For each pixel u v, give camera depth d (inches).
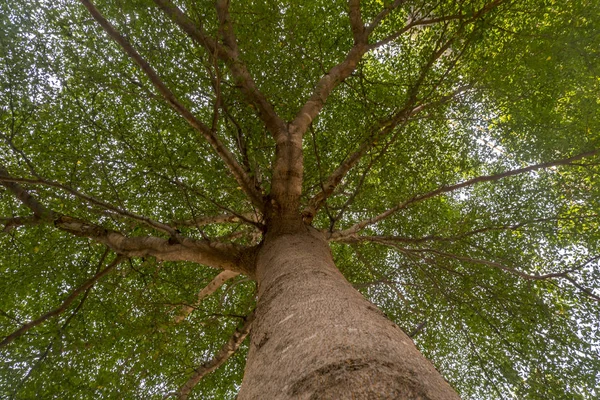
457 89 215.9
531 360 213.0
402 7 240.7
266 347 69.5
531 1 203.3
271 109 169.6
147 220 151.3
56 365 173.8
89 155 180.4
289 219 150.1
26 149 199.0
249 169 182.7
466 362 251.3
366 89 236.8
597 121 201.8
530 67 186.1
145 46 174.1
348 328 61.2
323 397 45.0
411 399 43.3
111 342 183.2
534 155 219.6
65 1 187.3
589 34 164.9
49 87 178.9
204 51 163.2
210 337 234.1
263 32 185.9
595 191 223.5
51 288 207.5
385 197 232.2
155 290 208.7
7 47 161.5
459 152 245.0
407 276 255.4
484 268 237.6
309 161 227.5
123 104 215.6
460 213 274.8
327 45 258.7
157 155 186.9
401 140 220.8
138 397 195.2
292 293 87.0
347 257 285.1
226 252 154.7
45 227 211.3
